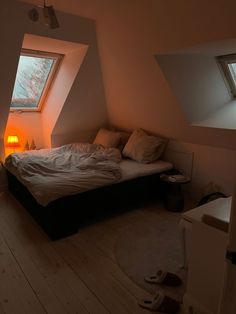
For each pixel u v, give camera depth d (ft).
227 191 10.16
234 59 8.99
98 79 12.00
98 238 8.28
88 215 8.96
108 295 5.88
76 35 9.48
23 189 10.08
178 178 10.21
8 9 7.81
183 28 6.93
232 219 3.33
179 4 6.37
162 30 7.47
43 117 14.28
